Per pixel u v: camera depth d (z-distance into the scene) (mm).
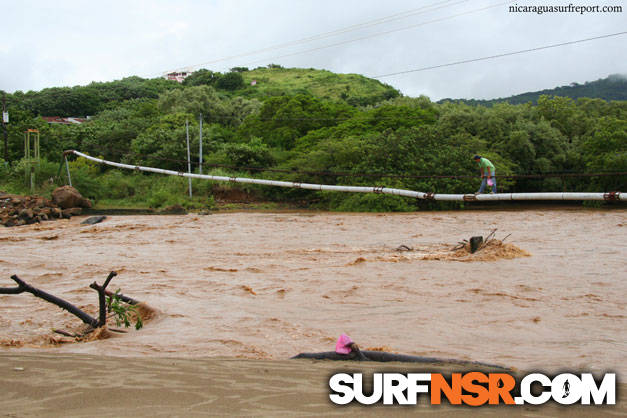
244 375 4508
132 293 11664
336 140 52906
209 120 81938
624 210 40500
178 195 52062
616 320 8867
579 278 13016
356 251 19578
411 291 11555
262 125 67375
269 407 3549
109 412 3357
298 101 67250
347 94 145625
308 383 4262
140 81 147875
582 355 6520
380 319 8922
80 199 46312
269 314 9320
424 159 47062
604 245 19594
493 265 15031
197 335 7629
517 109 57625
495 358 6324
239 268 15477
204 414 3346
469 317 9078
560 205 48562
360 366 5199
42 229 34125
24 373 4402
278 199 53656
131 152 66625
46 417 3238
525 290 11609
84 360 5078
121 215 43812
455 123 56156
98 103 116812
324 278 13344
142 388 3971
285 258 17891
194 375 4457
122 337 7578
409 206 44844
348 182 48219
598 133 48406
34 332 8289
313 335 7688
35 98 113938
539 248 18922
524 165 52125
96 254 20266
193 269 15602
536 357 6395
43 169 56219
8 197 44938
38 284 13484
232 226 31922
